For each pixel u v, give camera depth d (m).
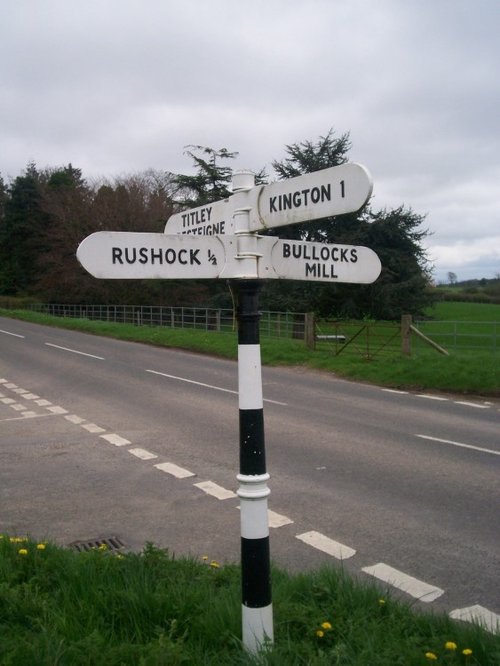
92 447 9.39
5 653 2.95
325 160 33.91
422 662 2.98
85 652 2.99
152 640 3.19
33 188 61.56
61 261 47.62
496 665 3.06
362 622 3.46
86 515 6.39
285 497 6.83
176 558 5.08
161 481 7.55
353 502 6.65
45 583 3.97
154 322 39.16
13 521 6.24
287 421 11.09
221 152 38.44
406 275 33.44
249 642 3.05
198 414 11.88
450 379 14.74
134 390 14.99
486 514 6.25
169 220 4.16
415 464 8.16
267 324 27.97
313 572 4.25
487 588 4.65
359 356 19.58
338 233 32.41
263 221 3.17
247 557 3.07
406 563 5.11
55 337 31.06
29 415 12.14
